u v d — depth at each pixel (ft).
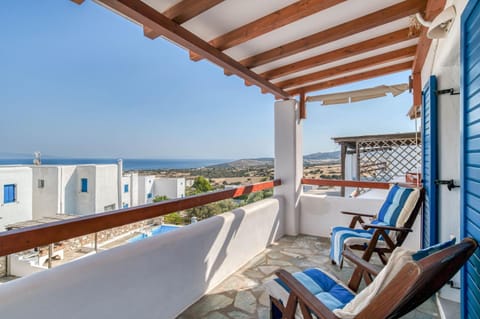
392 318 4.12
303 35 8.37
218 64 8.96
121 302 5.38
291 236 13.44
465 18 4.31
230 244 9.09
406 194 9.17
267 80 11.56
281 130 13.89
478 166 3.86
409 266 2.99
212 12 7.02
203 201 8.50
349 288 5.87
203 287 7.77
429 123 8.03
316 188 16.22
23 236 4.14
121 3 5.73
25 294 3.89
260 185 12.05
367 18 7.31
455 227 7.29
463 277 4.44
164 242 6.46
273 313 5.92
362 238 8.79
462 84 4.44
